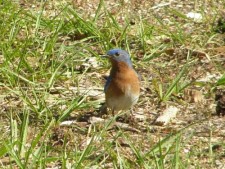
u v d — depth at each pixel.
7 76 13.06
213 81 13.65
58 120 11.50
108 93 11.89
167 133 11.52
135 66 14.23
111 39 15.14
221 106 12.13
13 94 12.80
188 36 15.32
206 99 12.89
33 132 11.31
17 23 14.93
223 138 11.27
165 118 11.98
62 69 13.91
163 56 14.74
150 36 15.30
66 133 10.87
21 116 12.00
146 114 12.31
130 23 16.30
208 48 15.04
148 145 11.02
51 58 14.19
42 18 15.35
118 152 10.05
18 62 13.98
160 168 9.93
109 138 11.21
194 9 17.08
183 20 16.45
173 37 15.22
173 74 13.96
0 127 11.56
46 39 14.57
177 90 12.98
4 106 12.40
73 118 12.01
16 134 10.73
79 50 13.94
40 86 13.00
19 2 16.91
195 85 13.42
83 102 12.57
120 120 12.05
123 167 9.96
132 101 11.90
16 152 10.23
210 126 11.70
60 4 16.45
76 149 10.38
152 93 13.12
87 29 15.17
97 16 15.42
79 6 16.97
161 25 15.89
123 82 11.74
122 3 16.83
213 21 15.98
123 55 11.77
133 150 10.34
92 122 11.77
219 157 10.58
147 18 16.55
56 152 10.70
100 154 10.13
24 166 9.75
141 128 11.71
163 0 17.48
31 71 13.45
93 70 14.02
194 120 12.00
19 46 14.01
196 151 10.67
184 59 14.55
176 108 12.39
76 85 13.38
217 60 14.57
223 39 15.48
